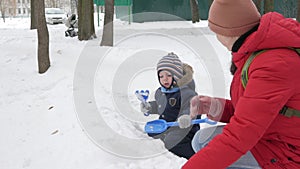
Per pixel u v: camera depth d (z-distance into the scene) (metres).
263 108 1.35
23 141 3.40
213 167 1.41
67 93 4.57
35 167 2.96
